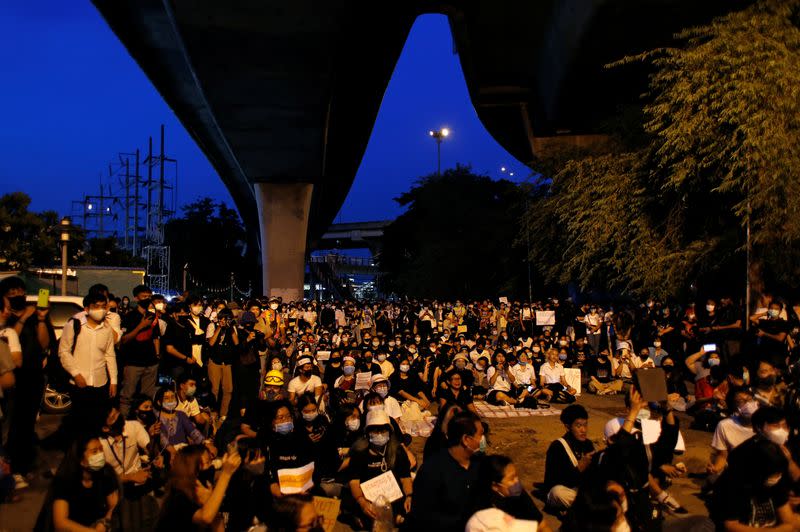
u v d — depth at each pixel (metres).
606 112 39.03
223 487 5.43
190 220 87.69
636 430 6.62
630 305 27.16
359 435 8.59
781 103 17.70
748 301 17.80
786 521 5.45
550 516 7.72
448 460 5.91
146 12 27.27
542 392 16.70
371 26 31.12
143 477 6.63
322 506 7.11
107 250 58.12
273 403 7.08
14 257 30.97
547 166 29.27
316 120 32.75
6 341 7.66
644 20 27.09
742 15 19.88
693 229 21.62
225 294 86.62
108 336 9.24
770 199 17.62
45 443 10.20
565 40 30.89
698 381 13.60
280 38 24.14
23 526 7.02
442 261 52.09
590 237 23.27
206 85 28.12
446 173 60.00
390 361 15.12
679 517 6.65
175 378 9.95
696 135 19.22
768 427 6.46
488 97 43.00
